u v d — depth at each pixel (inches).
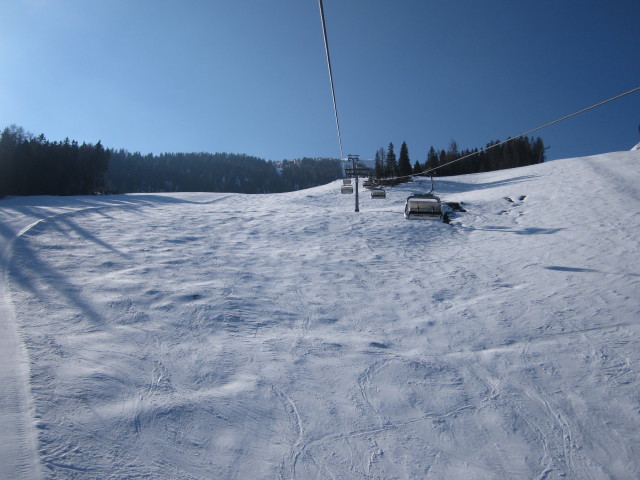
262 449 183.3
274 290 407.8
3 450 151.5
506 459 187.8
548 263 499.8
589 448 195.3
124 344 264.4
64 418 179.2
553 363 270.5
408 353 287.6
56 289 341.7
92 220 660.7
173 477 159.2
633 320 325.1
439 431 204.5
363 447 190.1
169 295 360.2
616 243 530.3
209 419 198.5
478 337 314.8
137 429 182.9
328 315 355.6
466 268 513.0
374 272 493.4
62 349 243.4
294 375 248.2
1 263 391.5
